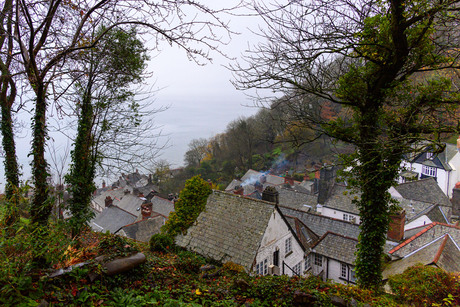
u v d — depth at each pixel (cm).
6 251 459
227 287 692
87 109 1138
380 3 780
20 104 1225
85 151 1145
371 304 692
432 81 810
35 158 875
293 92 898
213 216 1517
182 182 5819
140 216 4166
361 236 941
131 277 604
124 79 1171
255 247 1297
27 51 924
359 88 867
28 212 794
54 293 458
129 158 1215
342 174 907
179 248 1422
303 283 718
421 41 765
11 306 393
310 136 983
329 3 757
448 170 3753
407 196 3109
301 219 2442
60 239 535
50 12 769
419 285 843
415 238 1656
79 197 1108
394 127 846
